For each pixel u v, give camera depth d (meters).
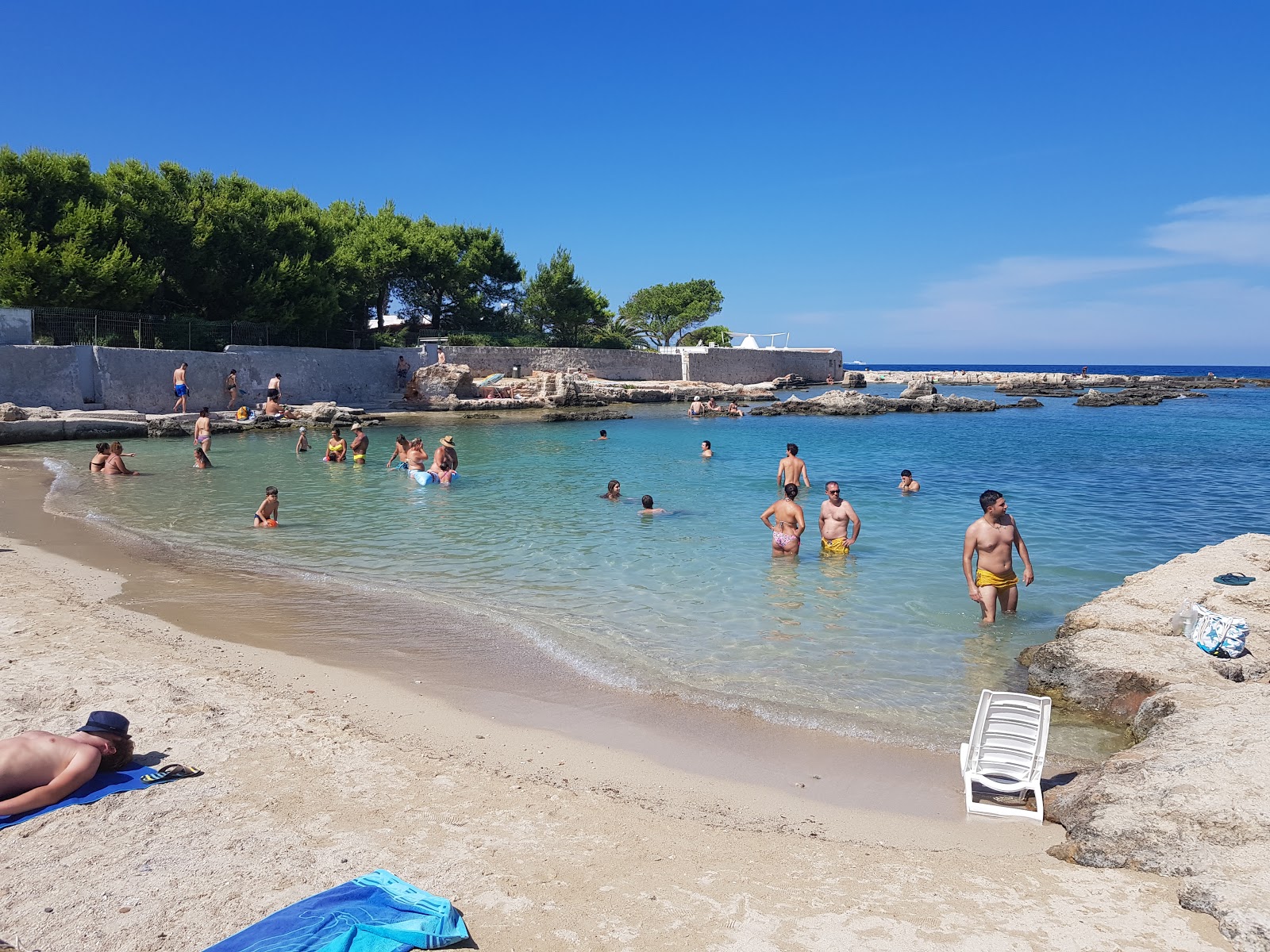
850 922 4.15
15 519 15.50
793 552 12.98
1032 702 5.66
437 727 6.78
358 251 50.03
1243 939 3.91
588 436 33.62
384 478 21.34
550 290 59.38
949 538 14.34
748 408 51.19
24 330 30.58
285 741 6.25
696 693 7.63
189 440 29.83
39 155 33.94
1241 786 4.86
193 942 3.77
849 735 6.81
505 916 4.10
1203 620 7.74
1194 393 73.31
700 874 4.61
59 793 5.16
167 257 37.38
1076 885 4.56
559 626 9.55
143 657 8.10
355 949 3.61
